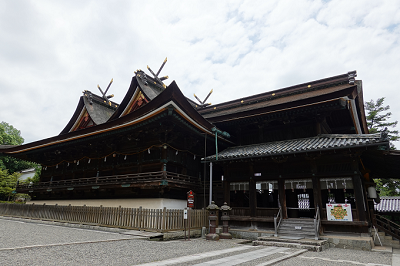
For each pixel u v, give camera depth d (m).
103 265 6.64
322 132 17.91
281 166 16.23
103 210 16.62
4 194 45.09
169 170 18.66
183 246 11.08
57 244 9.05
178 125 18.06
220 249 10.70
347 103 16.41
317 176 14.88
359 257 10.09
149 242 11.52
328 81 20.06
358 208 13.38
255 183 17.14
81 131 22.33
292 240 12.38
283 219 15.41
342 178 14.26
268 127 19.59
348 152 13.93
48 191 25.70
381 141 12.29
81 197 24.27
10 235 11.13
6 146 30.59
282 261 8.59
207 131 18.66
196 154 21.31
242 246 11.91
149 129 18.95
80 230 14.91
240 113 19.45
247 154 16.33
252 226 16.38
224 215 15.23
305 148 14.39
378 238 14.42
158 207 17.72
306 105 16.64
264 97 22.72
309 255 10.14
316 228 13.09
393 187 34.75
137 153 20.16
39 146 26.50
